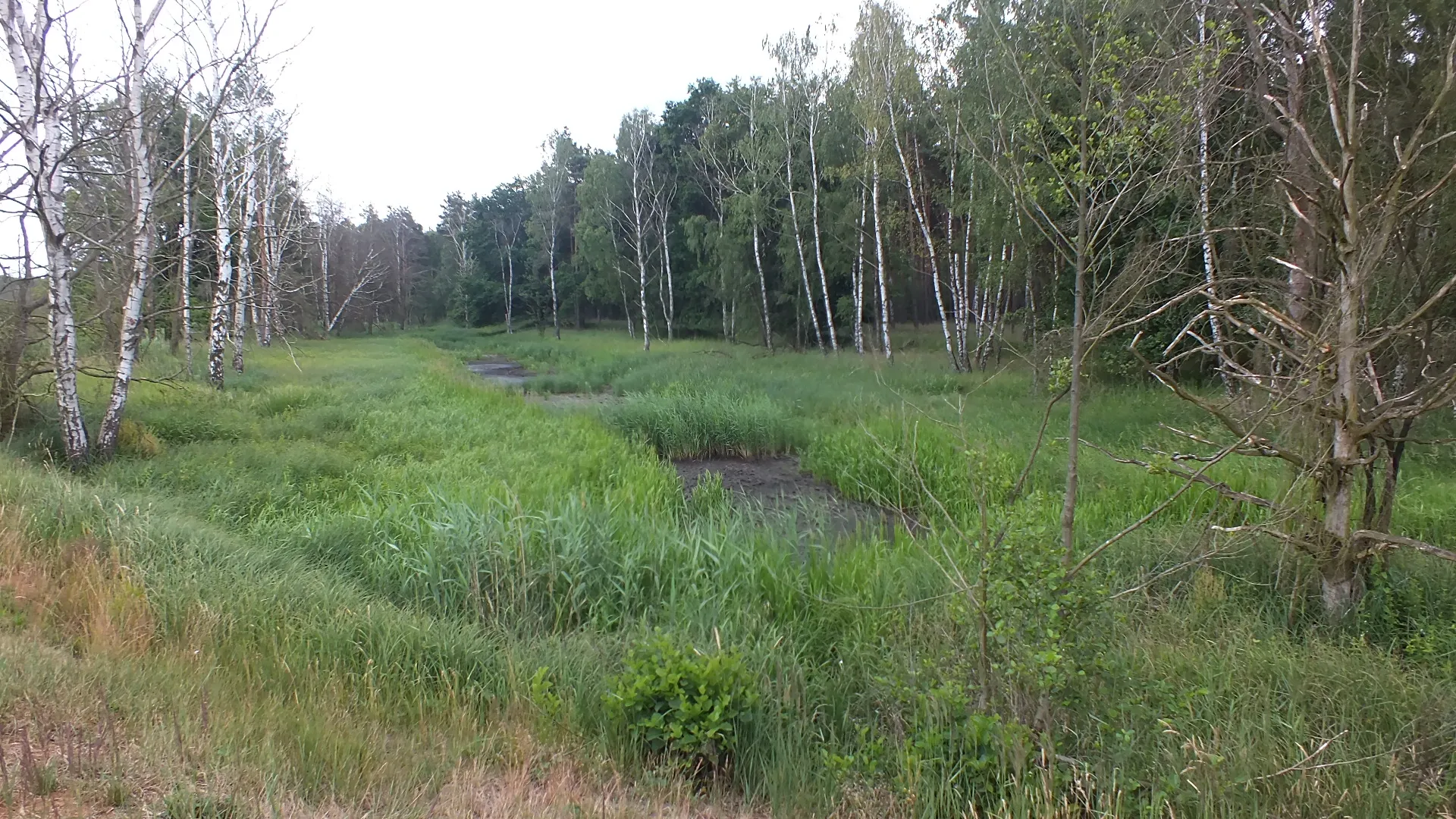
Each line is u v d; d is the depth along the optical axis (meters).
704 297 43.03
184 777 2.83
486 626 5.31
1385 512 5.00
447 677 4.25
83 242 11.55
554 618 5.56
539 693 4.05
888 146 24.56
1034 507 3.79
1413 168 5.44
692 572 5.96
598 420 14.62
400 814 2.92
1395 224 4.30
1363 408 5.29
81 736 2.97
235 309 20.30
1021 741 3.36
